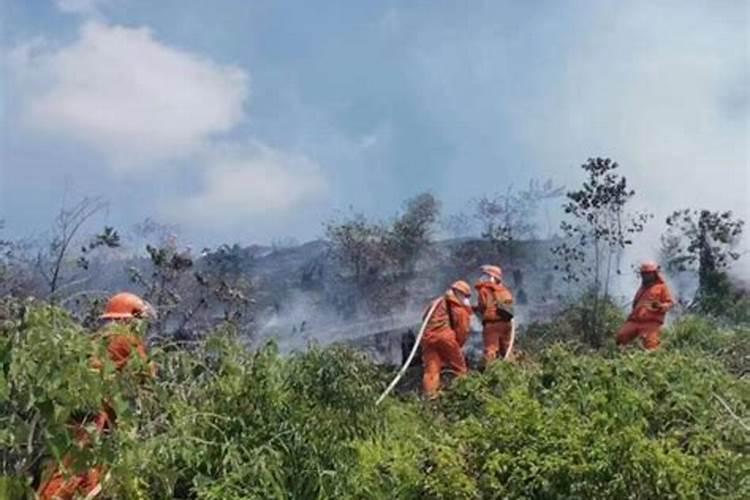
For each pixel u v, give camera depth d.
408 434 9.62
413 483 8.17
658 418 8.71
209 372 8.58
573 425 7.97
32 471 6.72
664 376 9.24
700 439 8.23
